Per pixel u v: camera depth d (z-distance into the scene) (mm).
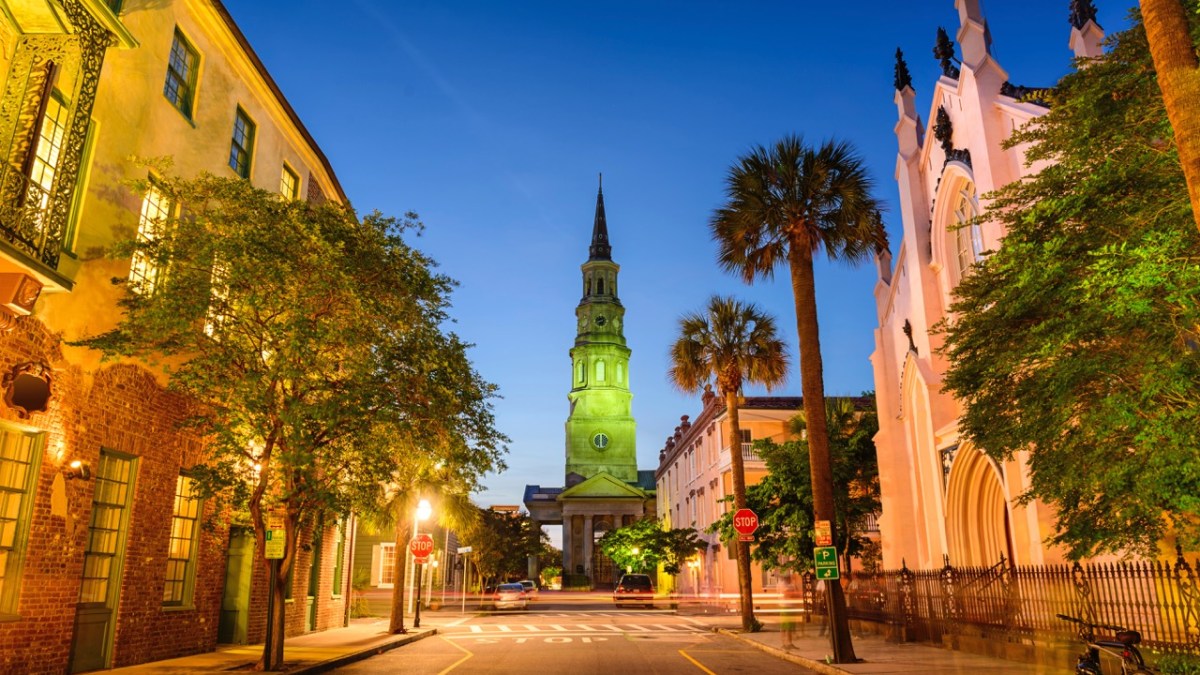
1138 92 9789
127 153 13602
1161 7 7062
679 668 15453
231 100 17359
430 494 24531
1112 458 9688
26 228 10086
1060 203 9570
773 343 26391
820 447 16656
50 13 10227
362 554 43250
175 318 12133
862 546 28672
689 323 26578
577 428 105375
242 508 14172
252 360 13141
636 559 55844
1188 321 8602
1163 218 8867
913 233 24297
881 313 27109
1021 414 11117
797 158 18438
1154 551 10734
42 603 11391
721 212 19344
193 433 15609
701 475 57000
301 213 13891
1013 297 10688
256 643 18672
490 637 24625
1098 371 9398
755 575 47688
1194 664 9492
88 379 12523
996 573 16312
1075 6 18328
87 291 12500
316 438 13938
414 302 14391
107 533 13312
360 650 17797
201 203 13953
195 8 15680
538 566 110250
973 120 20359
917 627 19703
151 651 14344
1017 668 13719
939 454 22594
